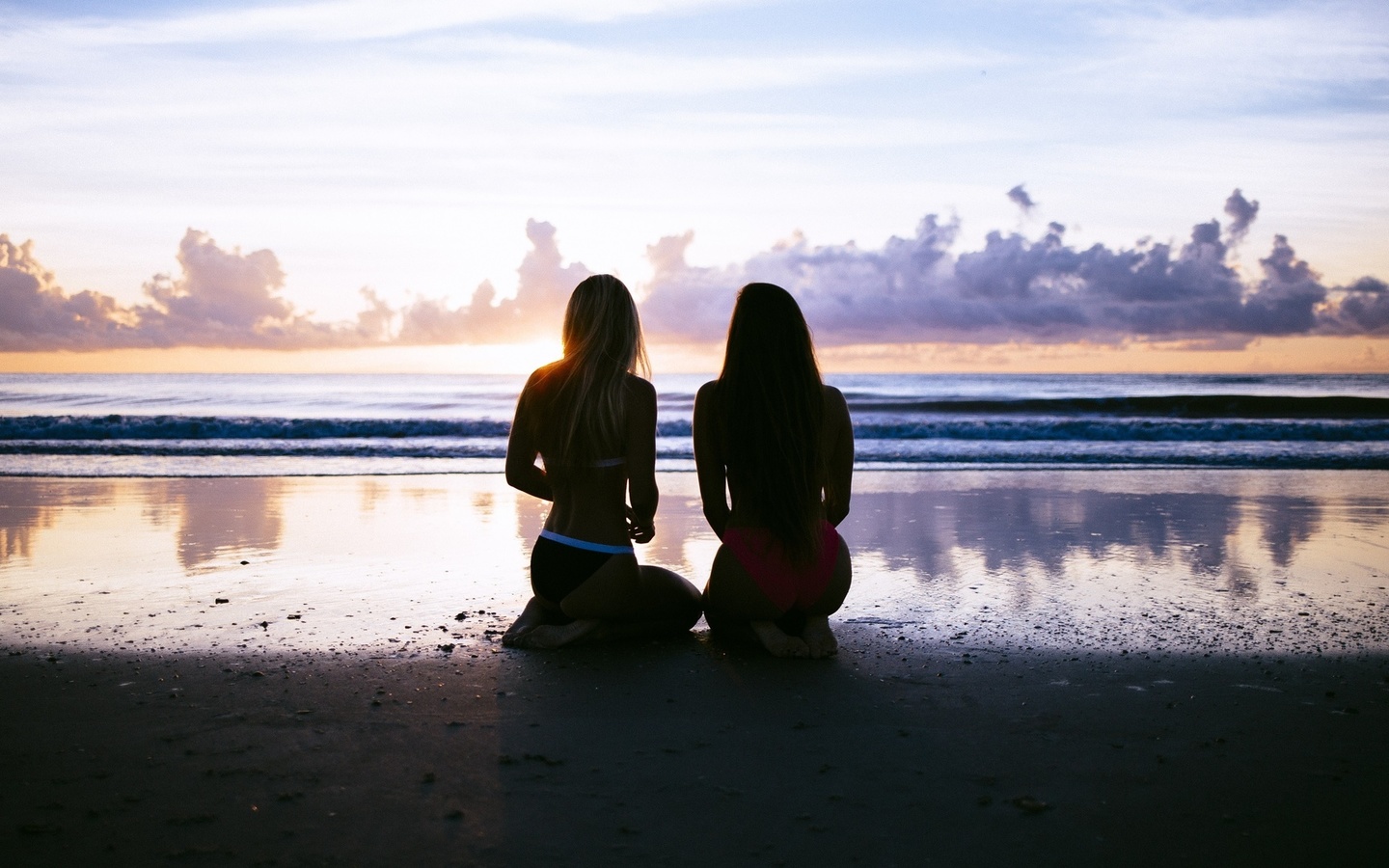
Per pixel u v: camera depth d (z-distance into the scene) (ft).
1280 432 50.19
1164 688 9.53
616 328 11.07
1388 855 6.05
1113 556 17.21
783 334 10.81
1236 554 17.53
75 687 9.36
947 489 27.86
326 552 17.53
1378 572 15.80
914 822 6.51
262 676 9.77
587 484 11.14
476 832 6.30
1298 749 7.85
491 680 9.75
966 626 12.19
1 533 19.25
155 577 15.12
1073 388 142.92
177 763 7.43
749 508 11.00
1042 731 8.29
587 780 7.18
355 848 6.07
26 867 5.76
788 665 10.39
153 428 49.88
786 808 6.71
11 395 114.52
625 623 11.39
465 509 23.38
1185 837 6.30
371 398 110.11
